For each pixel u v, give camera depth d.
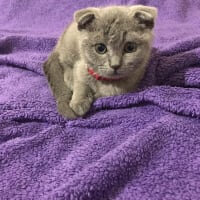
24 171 0.20
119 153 0.19
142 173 0.19
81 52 0.24
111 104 0.24
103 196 0.18
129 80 0.25
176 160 0.20
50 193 0.18
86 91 0.25
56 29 0.41
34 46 0.36
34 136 0.22
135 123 0.23
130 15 0.23
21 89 0.28
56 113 0.24
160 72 0.26
